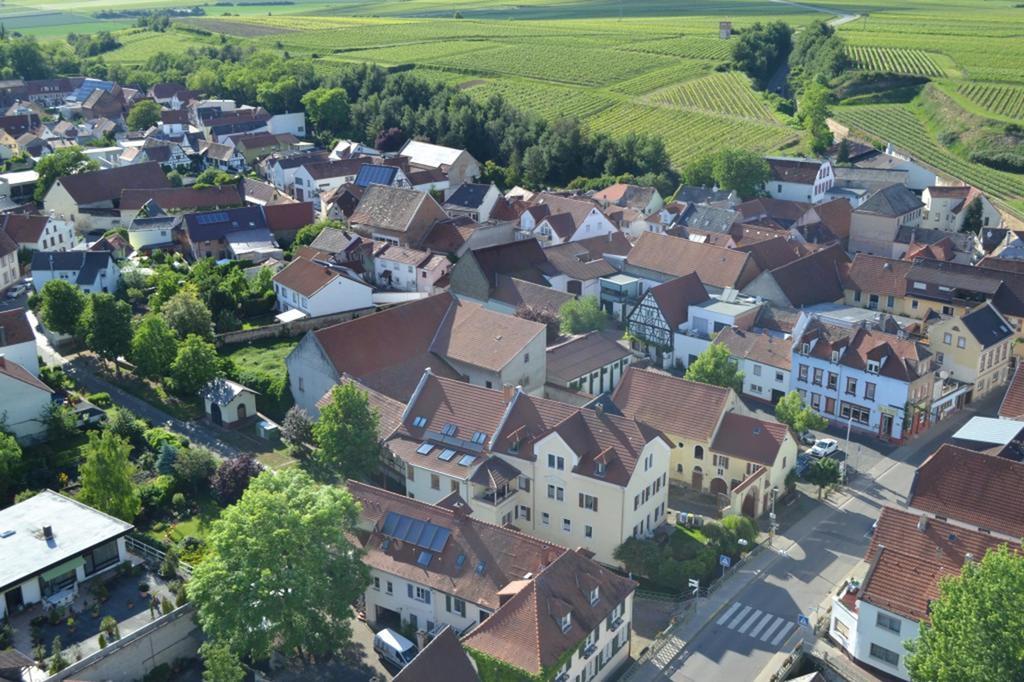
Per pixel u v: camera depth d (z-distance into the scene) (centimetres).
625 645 8206
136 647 7869
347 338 11788
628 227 19325
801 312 13575
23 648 7825
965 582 6638
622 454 9306
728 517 9675
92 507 9238
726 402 10675
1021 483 8650
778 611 8712
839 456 11506
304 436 11050
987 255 17112
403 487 10456
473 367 11931
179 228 18012
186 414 12062
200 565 7844
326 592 7712
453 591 8100
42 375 12444
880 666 7762
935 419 12425
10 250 16838
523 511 9850
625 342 14000
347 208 19375
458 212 19325
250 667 8019
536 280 15175
